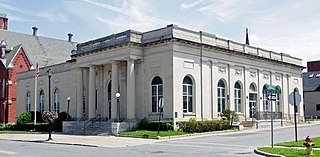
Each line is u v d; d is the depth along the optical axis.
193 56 36.66
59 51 75.75
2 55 64.75
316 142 20.98
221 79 40.03
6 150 21.23
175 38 34.38
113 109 37.38
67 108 47.34
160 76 35.56
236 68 42.09
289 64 50.88
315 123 48.78
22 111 56.56
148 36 37.00
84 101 43.44
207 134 31.86
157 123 33.66
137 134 30.95
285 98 50.16
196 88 36.59
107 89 41.16
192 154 17.77
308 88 74.69
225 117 37.47
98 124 37.50
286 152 16.59
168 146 22.45
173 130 33.22
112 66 38.06
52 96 50.75
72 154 18.52
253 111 44.38
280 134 30.06
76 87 45.19
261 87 45.78
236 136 29.19
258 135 29.66
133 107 36.12
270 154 16.41
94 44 40.78
